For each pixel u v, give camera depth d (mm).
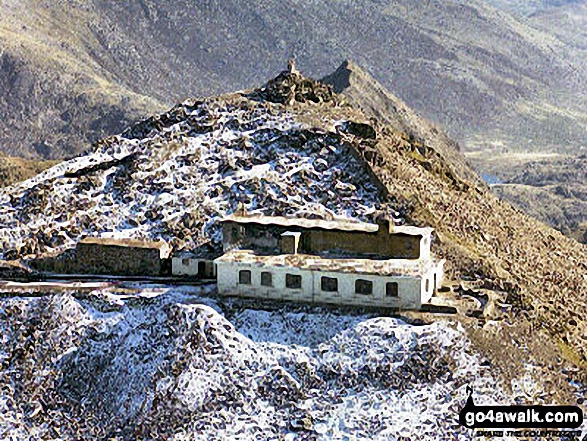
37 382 70500
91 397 69062
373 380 66562
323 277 73188
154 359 69312
